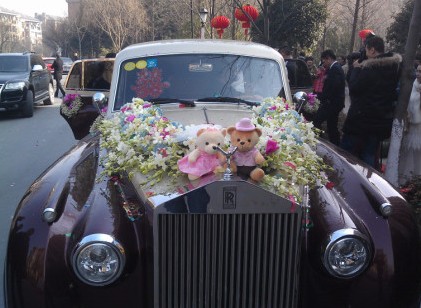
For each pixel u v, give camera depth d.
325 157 3.60
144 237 2.67
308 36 19.22
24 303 2.56
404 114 4.99
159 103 4.05
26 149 9.38
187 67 4.21
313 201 2.86
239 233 2.42
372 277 2.63
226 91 4.12
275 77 4.26
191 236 2.43
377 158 5.87
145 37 39.06
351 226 2.60
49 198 2.85
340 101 7.52
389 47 18.47
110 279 2.51
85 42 55.81
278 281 2.49
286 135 3.09
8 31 73.06
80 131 5.63
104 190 2.98
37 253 2.60
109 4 39.59
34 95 14.67
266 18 10.81
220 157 2.64
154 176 2.79
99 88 7.49
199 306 2.51
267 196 2.38
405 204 3.07
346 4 16.97
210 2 18.56
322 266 2.57
